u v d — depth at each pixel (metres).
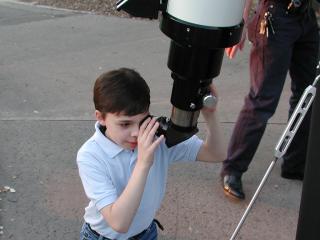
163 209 3.39
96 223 2.16
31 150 3.96
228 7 1.64
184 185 3.63
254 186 3.67
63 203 3.40
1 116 4.45
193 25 1.65
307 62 3.29
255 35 3.16
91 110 4.63
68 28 6.66
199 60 1.72
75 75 5.33
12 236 3.10
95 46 6.11
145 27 6.77
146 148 1.87
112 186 2.03
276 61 3.15
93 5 7.46
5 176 3.63
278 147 2.35
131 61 5.75
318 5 3.20
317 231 2.14
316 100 2.08
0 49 5.91
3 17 6.97
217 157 2.18
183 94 1.80
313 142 2.08
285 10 3.07
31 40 6.22
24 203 3.38
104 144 2.02
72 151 3.99
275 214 3.41
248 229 3.26
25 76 5.25
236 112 4.71
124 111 1.90
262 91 3.25
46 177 3.65
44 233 3.14
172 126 1.89
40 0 7.63
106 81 1.93
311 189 2.12
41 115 4.51
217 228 3.26
